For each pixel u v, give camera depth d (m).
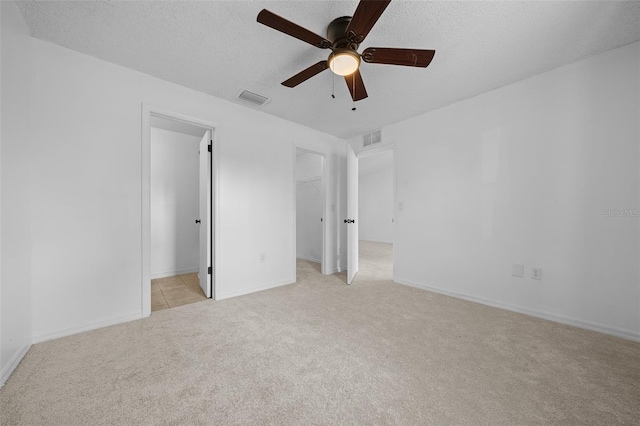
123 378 1.37
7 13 1.41
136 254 2.15
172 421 1.09
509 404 1.19
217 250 2.65
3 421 1.08
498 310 2.37
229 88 2.45
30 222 1.70
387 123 3.38
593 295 1.97
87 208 1.93
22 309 1.58
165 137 3.67
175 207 3.74
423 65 1.62
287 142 3.28
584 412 1.14
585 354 1.61
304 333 1.91
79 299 1.90
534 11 1.49
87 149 1.94
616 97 1.88
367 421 1.10
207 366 1.49
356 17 1.24
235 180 2.79
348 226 3.37
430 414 1.13
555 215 2.15
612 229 1.90
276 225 3.15
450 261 2.81
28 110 1.67
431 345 1.73
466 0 1.40
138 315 2.15
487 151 2.53
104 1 1.44
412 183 3.17
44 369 1.44
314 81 2.30
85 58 1.94
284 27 1.31
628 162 1.84
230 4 1.46
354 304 2.52
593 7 1.46
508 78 2.28
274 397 1.24
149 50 1.89
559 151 2.13
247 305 2.49
